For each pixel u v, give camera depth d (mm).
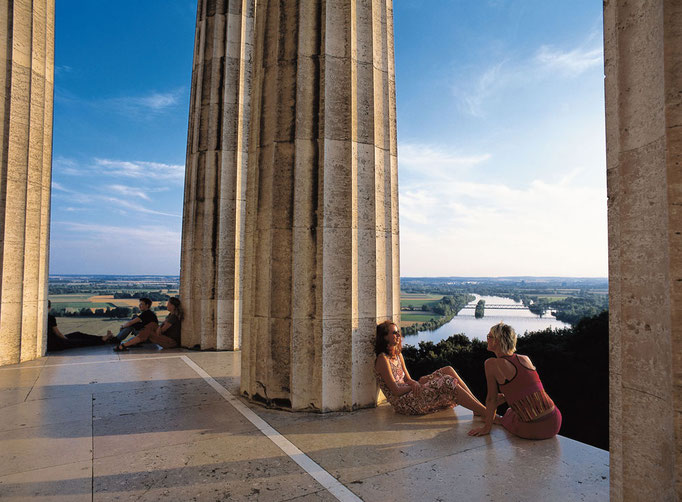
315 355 4848
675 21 1827
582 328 14938
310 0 5059
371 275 5133
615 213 2123
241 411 4805
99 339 9648
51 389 5750
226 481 3104
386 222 5359
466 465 3361
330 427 4277
